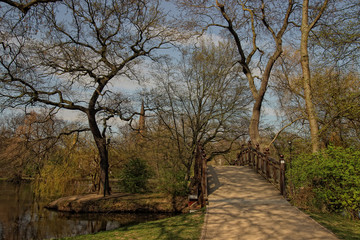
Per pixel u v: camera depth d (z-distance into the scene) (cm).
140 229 908
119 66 1994
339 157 1036
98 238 836
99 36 1797
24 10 894
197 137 2391
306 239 627
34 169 2206
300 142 1795
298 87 2067
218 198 1048
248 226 732
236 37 1905
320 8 1533
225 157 3069
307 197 1035
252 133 1808
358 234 712
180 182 2064
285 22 1780
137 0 1038
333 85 1452
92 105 2086
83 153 2488
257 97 1833
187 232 764
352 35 1230
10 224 1634
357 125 1412
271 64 1800
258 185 1234
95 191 2528
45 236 1416
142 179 2375
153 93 2314
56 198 2336
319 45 1427
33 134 2192
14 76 1681
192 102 2355
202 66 2330
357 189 948
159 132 2431
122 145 2536
